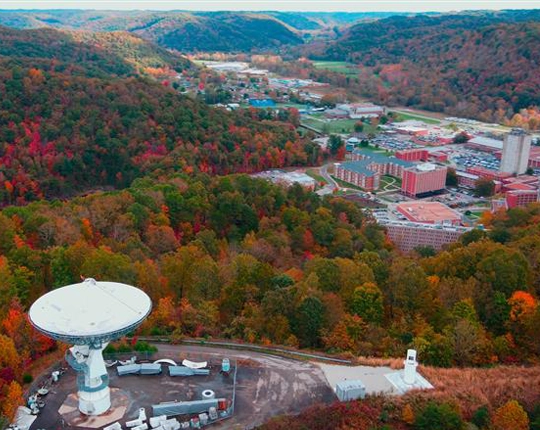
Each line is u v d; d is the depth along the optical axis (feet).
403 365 434.30
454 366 459.73
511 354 481.05
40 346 433.89
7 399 365.20
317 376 419.33
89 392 368.27
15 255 547.08
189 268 556.51
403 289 529.45
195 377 412.57
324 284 551.59
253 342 466.29
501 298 517.55
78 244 565.53
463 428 372.17
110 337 348.79
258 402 388.16
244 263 576.20
